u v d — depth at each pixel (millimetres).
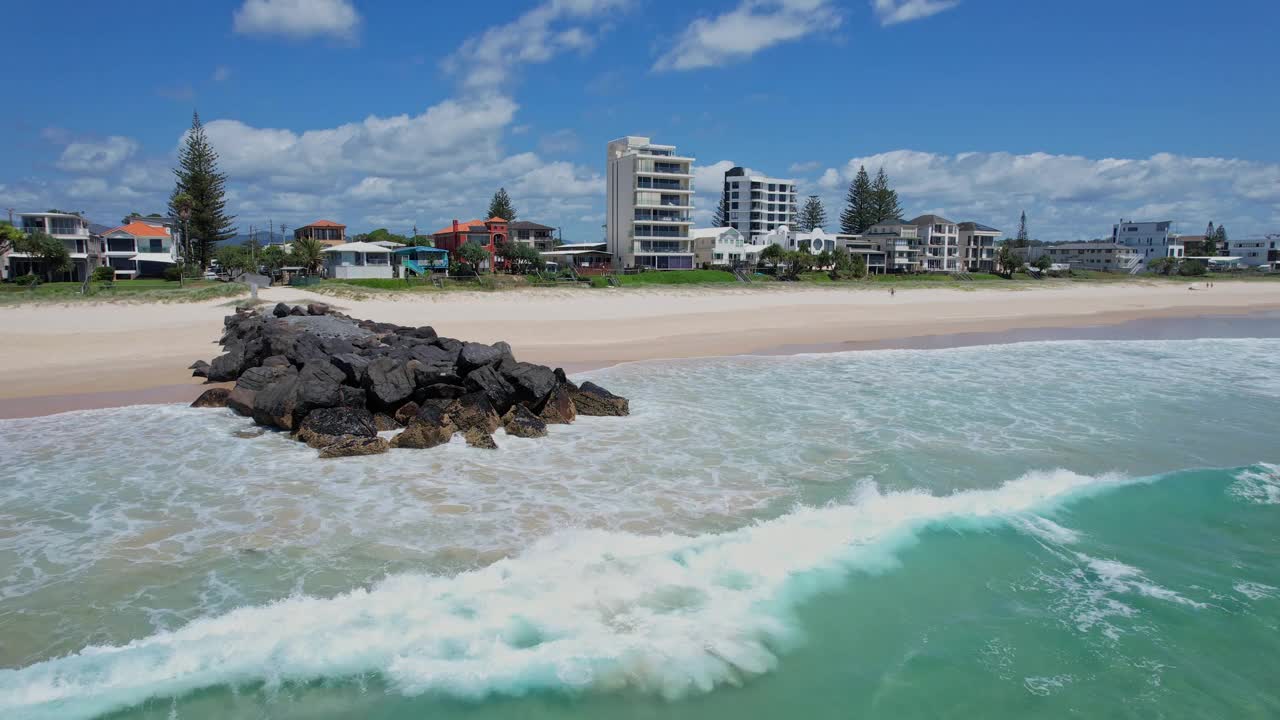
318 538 10289
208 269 75188
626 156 92750
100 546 9977
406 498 11953
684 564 9742
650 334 35344
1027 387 22094
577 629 8195
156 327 32938
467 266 66812
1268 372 25156
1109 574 9867
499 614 8430
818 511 11633
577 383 22297
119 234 71812
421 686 7227
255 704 6930
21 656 7461
